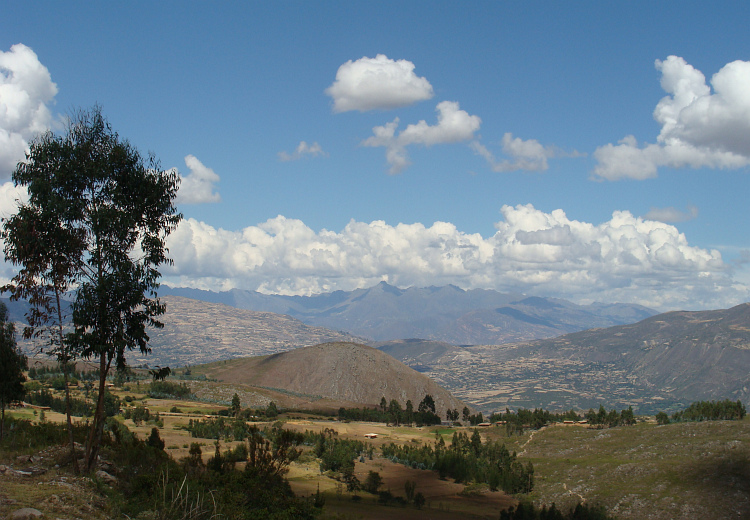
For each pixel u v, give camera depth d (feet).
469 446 508.94
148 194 119.75
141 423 457.68
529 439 622.13
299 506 136.15
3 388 149.69
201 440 376.89
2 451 123.03
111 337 112.37
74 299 109.19
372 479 334.24
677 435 519.19
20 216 107.45
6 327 157.69
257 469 144.46
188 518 98.27
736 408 590.14
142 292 115.03
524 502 369.09
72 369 115.24
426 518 271.90
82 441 152.05
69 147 112.88
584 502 386.52
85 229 114.32
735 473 391.65
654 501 371.15
